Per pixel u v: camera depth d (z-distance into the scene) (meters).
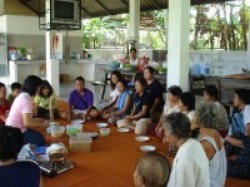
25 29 10.74
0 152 1.75
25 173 1.78
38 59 10.77
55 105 4.40
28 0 10.73
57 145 2.64
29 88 3.40
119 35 13.80
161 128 3.42
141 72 6.34
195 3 7.61
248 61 7.40
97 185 2.27
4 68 10.47
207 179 1.94
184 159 1.89
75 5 7.91
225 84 5.00
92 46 13.48
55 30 8.20
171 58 5.08
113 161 2.72
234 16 9.73
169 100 3.86
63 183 2.28
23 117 3.27
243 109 3.47
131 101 4.73
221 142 2.32
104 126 3.93
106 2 9.74
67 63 11.45
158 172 1.72
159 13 12.93
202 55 8.25
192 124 2.32
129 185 2.27
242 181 2.64
